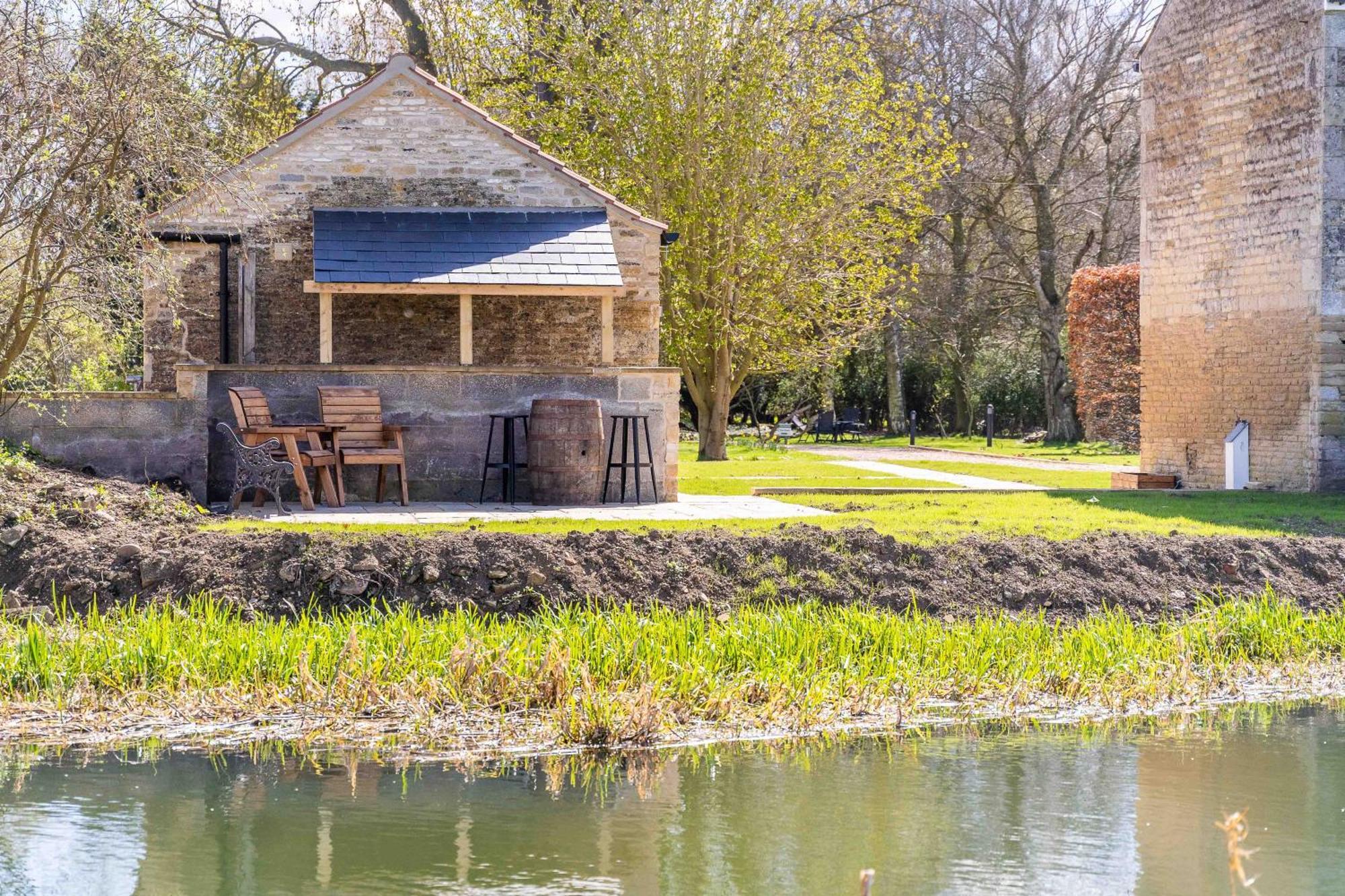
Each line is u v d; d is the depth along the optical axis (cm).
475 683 1129
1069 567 1508
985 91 5078
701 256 3281
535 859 768
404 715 1093
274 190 2348
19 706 1082
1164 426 2834
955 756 1007
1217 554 1567
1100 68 4909
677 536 1459
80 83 1647
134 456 1800
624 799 888
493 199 2384
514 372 1944
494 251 2175
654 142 3186
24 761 962
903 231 3509
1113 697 1187
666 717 1080
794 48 3475
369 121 2361
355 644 1141
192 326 2427
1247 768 978
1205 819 855
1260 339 2533
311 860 763
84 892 706
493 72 3447
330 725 1062
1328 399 2375
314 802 876
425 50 3875
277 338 2383
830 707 1138
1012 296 5434
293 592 1324
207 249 2408
